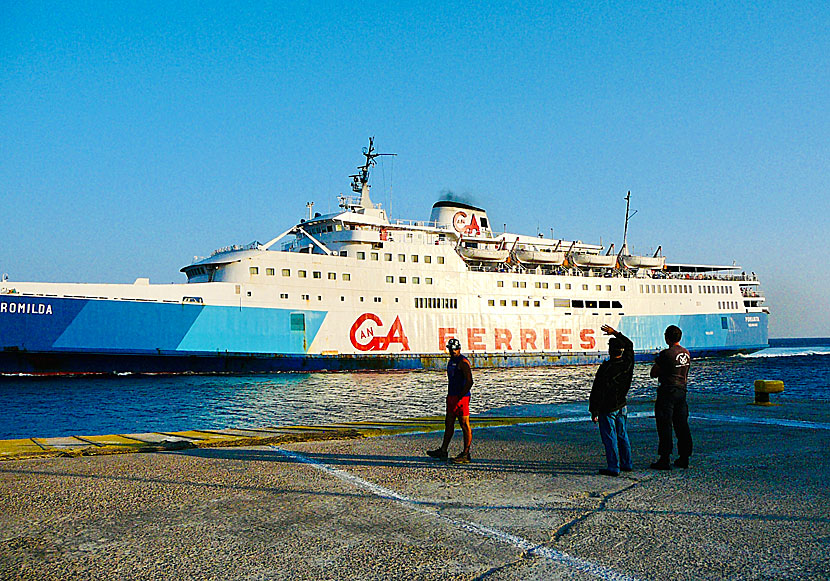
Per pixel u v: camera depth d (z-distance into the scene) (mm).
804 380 47969
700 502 6242
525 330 53625
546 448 9953
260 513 5832
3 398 31297
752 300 67938
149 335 38625
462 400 8766
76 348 36688
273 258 43469
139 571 4352
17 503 6148
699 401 18375
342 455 9250
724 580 4168
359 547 4871
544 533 5223
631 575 4266
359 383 39500
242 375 42250
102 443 10367
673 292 61750
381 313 47344
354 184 55781
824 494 6551
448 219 56250
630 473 7852
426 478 7508
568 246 61281
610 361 7961
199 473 7707
